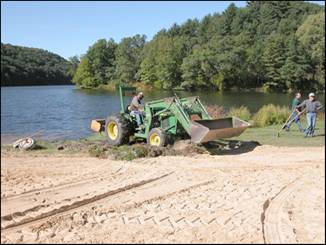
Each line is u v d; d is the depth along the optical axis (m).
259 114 19.62
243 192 8.09
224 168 10.20
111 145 13.46
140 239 5.76
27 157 12.05
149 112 12.97
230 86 80.75
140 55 96.38
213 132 11.49
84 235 5.97
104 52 102.56
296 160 10.98
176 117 12.32
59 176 9.66
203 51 79.69
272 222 6.48
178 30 123.50
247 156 11.58
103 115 33.47
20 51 138.25
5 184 8.93
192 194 8.04
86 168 10.48
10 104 47.50
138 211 7.06
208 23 121.81
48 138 19.00
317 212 6.90
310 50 77.75
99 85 101.06
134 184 8.73
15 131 23.11
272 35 93.81
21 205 7.43
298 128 17.05
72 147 13.38
